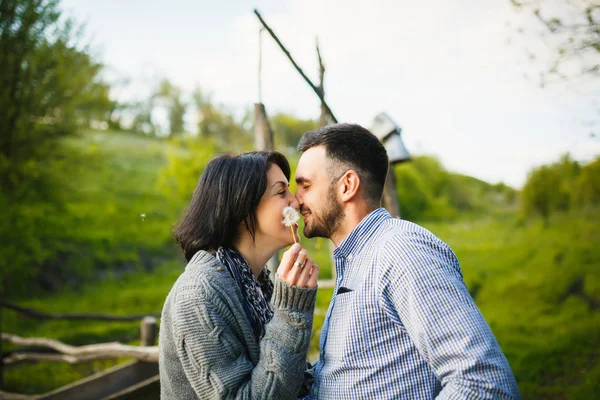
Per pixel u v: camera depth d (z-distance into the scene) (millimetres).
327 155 1367
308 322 1214
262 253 1443
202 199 1371
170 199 13523
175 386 1266
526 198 11922
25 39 6660
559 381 4207
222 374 1161
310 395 1326
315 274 1241
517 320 5910
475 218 15008
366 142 1366
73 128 7656
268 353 1174
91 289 9797
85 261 10477
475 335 1030
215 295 1226
